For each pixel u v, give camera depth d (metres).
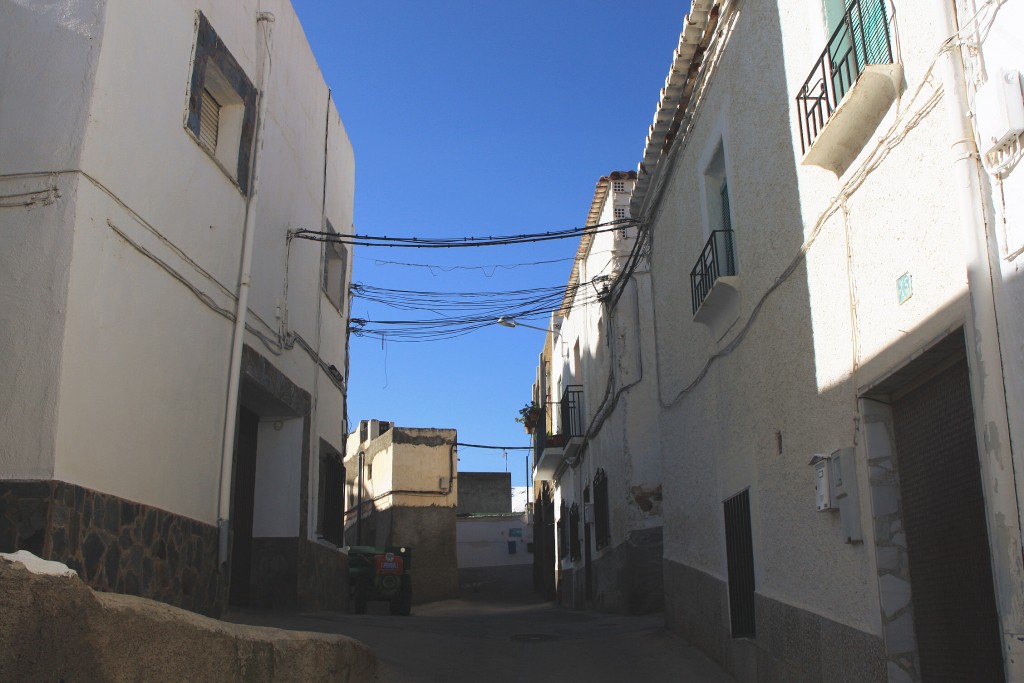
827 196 6.20
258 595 11.30
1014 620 4.00
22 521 5.73
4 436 5.89
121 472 6.68
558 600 25.27
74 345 6.12
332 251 13.92
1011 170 4.06
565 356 23.94
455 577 30.42
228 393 8.64
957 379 4.85
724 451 8.69
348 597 14.40
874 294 5.47
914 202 4.98
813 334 6.43
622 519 15.69
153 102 7.32
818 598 6.27
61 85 6.51
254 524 11.49
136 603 4.09
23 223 6.24
